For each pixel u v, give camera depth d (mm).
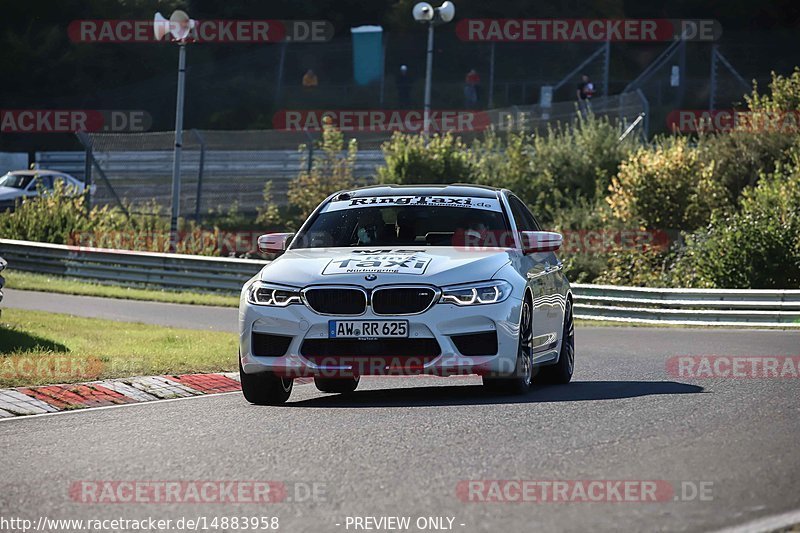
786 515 19453
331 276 33625
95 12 191500
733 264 92250
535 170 135875
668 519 19250
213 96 182000
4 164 161500
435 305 33125
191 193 134125
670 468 23234
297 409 32906
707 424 28547
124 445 27297
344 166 139500
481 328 33344
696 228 113062
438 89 185125
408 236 37062
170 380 39500
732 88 189000
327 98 181875
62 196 118812
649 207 113812
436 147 133625
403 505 20578
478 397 34938
